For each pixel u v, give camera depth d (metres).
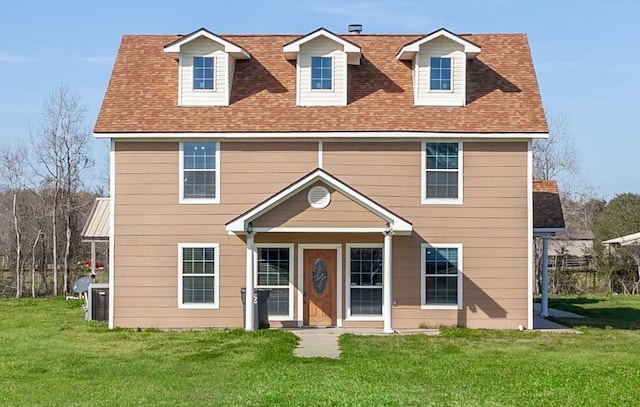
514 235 24.28
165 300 24.42
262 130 24.17
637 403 12.83
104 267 53.53
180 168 24.48
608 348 20.34
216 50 25.33
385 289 23.28
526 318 24.22
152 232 24.45
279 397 12.96
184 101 25.17
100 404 12.98
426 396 13.28
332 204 23.08
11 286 43.28
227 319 24.36
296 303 24.48
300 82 25.17
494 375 15.73
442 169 24.34
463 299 24.27
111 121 24.52
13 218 45.81
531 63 26.67
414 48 25.03
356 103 25.14
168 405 12.71
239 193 24.44
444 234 24.28
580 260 49.06
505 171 24.31
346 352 19.16
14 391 14.45
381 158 24.36
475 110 24.80
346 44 25.02
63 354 19.09
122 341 21.36
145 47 27.55
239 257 24.47
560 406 12.65
